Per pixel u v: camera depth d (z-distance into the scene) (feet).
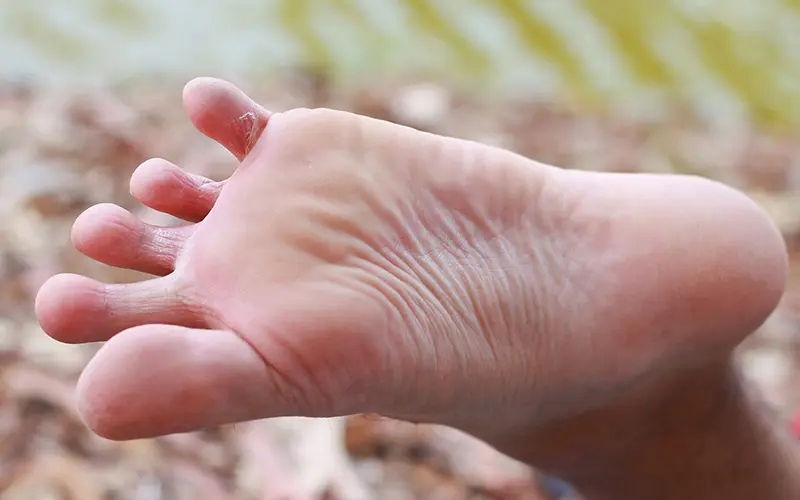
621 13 4.91
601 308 1.87
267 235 1.67
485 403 1.84
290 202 1.68
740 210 1.91
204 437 2.81
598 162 4.14
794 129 4.57
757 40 4.84
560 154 4.14
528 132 4.26
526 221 1.85
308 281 1.66
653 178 1.94
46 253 3.32
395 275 1.72
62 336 1.64
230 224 1.67
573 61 4.64
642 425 2.06
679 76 4.66
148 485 2.64
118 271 3.25
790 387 3.17
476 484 2.78
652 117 4.54
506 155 1.86
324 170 1.71
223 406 1.60
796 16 4.95
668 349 1.91
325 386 1.66
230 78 4.27
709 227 1.89
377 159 1.75
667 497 2.20
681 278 1.88
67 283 1.64
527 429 1.99
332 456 2.75
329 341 1.64
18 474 2.61
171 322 1.65
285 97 4.17
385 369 1.69
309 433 2.80
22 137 3.91
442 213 1.79
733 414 2.10
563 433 2.03
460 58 4.59
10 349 2.95
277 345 1.63
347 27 4.70
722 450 2.12
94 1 4.68
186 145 3.89
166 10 4.66
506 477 2.79
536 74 4.60
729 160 4.31
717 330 1.92
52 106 4.10
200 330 1.61
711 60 4.72
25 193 3.59
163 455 2.74
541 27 4.78
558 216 1.87
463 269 1.79
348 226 1.70
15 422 2.76
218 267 1.65
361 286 1.68
